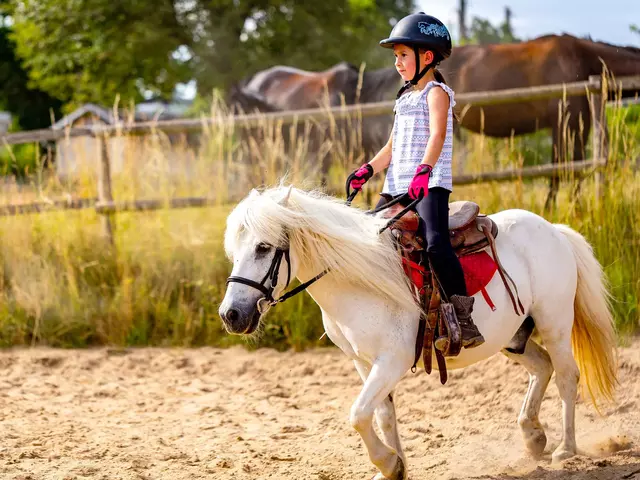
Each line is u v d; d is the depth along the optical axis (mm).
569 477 3535
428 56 3479
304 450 4277
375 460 3307
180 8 26125
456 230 3594
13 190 7547
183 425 4855
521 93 6832
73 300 7051
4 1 29078
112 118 7773
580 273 4082
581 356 4168
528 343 4105
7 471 3768
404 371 3355
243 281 3117
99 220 7395
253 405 5348
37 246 7320
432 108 3395
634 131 6617
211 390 5773
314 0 26750
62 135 7379
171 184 7336
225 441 4477
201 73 25031
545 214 6539
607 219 6320
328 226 3238
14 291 7168
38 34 26062
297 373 6086
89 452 4172
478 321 3541
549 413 4805
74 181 7707
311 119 7168
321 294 3391
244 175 7184
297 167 6996
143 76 26453
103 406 5352
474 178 6707
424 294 3406
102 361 6508
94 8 25047
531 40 8648
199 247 7086
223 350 6734
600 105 6637
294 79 9969
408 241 3443
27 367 6363
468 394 5320
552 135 8008
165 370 6320
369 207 6727
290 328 6738
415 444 4395
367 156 9172
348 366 6148
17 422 4840
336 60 26344
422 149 3469
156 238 7203
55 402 5438
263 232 3123
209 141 7371
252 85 10281
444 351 3398
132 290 7086
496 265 3629
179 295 7133
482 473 3820
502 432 4547
